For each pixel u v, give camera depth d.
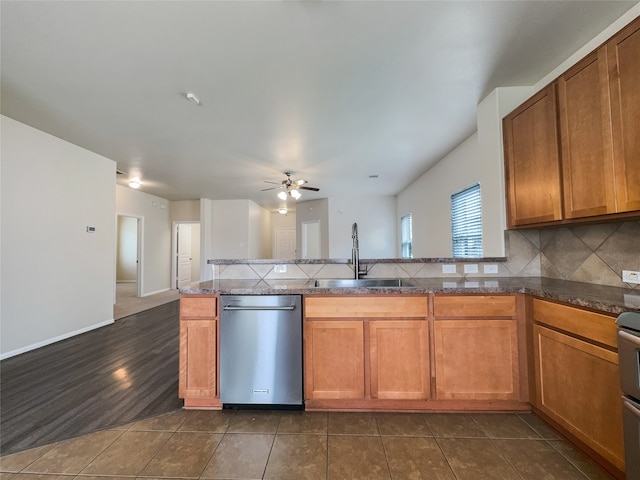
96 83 2.39
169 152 4.10
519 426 1.77
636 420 1.11
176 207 7.96
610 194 1.47
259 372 1.94
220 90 2.51
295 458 1.52
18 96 2.58
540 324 1.75
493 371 1.88
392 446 1.61
